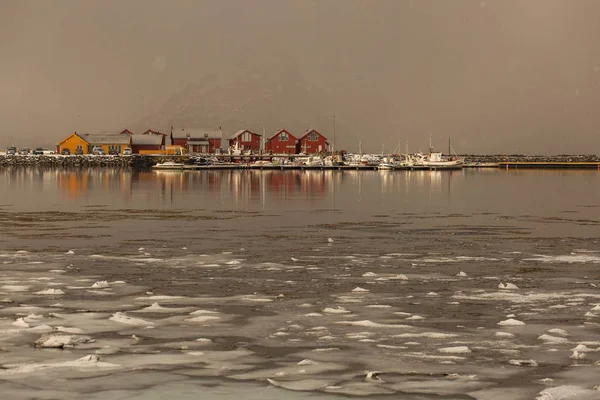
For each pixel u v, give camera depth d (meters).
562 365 15.04
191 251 33.28
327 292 22.89
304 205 64.44
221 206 62.88
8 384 13.59
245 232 41.81
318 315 19.47
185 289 23.30
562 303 21.19
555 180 136.00
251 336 17.27
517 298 21.94
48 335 17.05
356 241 37.62
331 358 15.52
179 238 38.62
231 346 16.39
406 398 13.18
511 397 13.22
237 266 28.47
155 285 24.00
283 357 15.59
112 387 13.51
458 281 25.11
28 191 86.19
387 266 28.72
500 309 20.38
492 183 118.38
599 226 46.19
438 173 177.25
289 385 13.79
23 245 35.47
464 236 40.22
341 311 19.95
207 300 21.47
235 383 13.86
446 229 44.00
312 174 156.50
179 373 14.41
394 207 62.53
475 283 24.69
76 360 15.06
